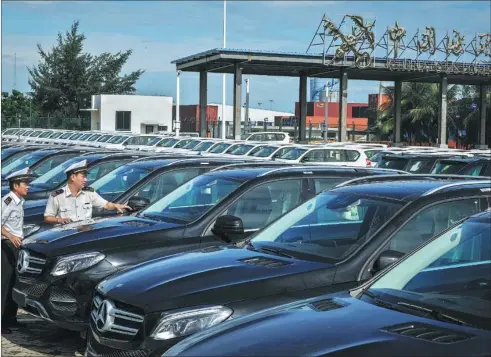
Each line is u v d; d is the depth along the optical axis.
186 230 6.69
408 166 16.39
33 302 6.68
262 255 5.37
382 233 5.11
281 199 7.02
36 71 75.25
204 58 39.72
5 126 69.50
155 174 9.08
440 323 3.48
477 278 4.10
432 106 56.62
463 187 5.40
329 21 38.97
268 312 3.87
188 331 4.64
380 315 3.57
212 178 7.52
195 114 71.00
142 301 4.79
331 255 5.20
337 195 5.85
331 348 3.16
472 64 42.44
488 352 3.10
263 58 38.16
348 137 71.31
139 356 4.72
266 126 70.06
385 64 40.56
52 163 13.96
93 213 8.62
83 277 6.37
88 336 5.31
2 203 7.37
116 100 62.03
